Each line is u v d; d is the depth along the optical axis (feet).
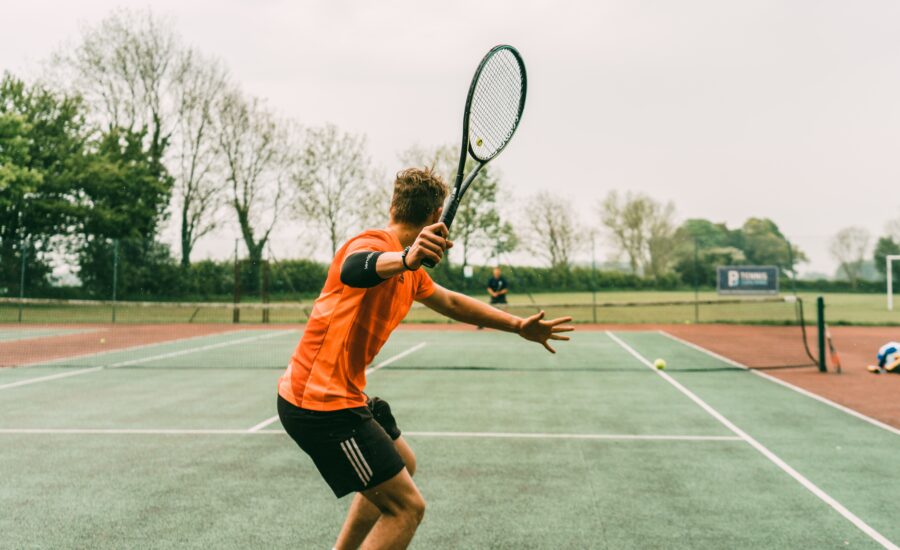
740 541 11.14
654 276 93.30
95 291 67.67
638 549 10.80
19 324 65.10
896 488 13.96
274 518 12.24
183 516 12.34
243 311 72.33
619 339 51.55
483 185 96.73
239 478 14.79
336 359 7.30
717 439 18.29
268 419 21.30
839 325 62.69
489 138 8.91
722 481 14.47
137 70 102.17
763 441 18.06
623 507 12.82
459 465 15.75
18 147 81.82
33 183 83.41
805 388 26.99
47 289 66.85
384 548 7.38
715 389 26.89
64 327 62.95
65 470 15.44
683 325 66.80
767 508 12.74
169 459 16.40
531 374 31.58
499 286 59.21
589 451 17.03
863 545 10.98
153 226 99.71
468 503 13.05
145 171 98.12
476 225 97.09
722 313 78.64
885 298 73.20
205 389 27.45
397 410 22.62
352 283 6.75
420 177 7.85
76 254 67.46
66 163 91.50
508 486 14.14
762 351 41.93
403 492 7.46
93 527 11.79
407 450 8.65
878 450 17.04
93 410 22.86
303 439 7.42
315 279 70.13
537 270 84.17
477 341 51.11
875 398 24.59
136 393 26.48
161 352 42.29
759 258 75.05
